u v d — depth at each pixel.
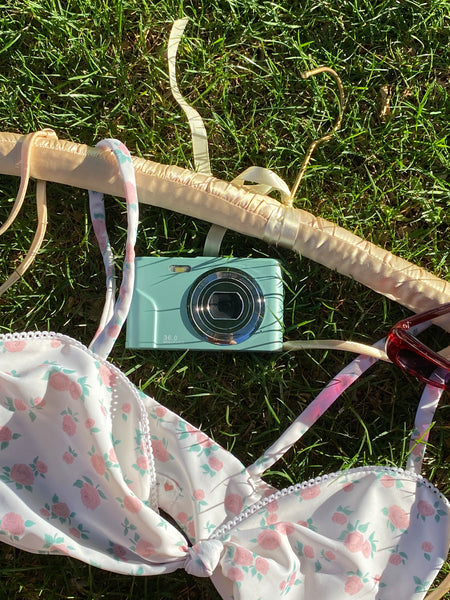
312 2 0.58
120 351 0.56
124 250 0.57
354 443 0.55
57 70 0.58
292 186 0.57
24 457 0.50
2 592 0.55
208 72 0.58
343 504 0.50
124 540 0.49
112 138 0.56
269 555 0.49
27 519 0.48
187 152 0.58
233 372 0.56
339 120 0.55
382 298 0.56
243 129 0.58
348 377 0.53
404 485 0.50
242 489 0.50
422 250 0.56
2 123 0.58
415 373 0.53
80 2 0.58
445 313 0.51
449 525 0.50
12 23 0.58
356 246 0.53
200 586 0.55
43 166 0.53
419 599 0.50
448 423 0.56
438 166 0.58
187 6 0.58
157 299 0.53
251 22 0.58
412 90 0.58
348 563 0.49
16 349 0.50
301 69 0.58
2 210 0.57
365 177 0.58
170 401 0.56
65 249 0.57
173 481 0.51
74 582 0.55
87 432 0.49
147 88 0.58
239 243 0.56
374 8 0.58
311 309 0.56
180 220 0.57
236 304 0.53
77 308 0.57
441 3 0.58
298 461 0.55
